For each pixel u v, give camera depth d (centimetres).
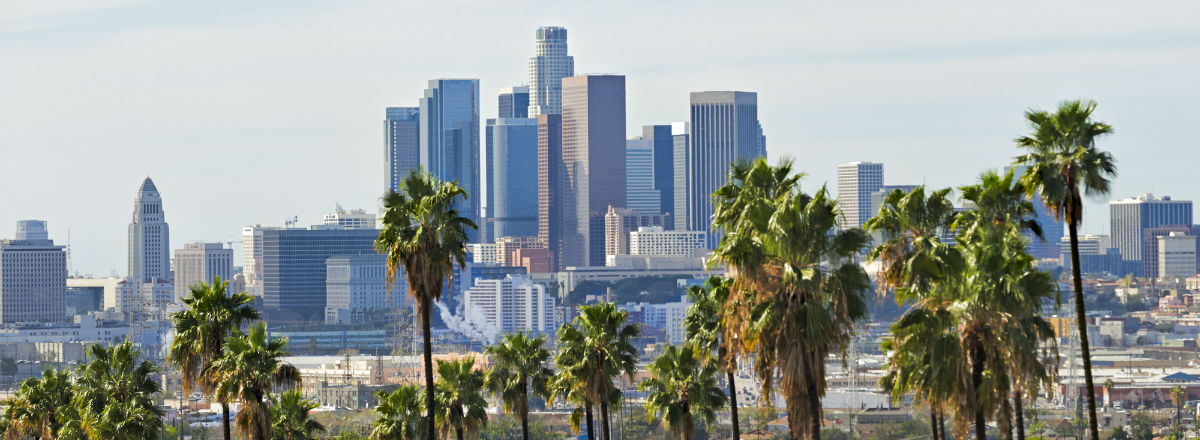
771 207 13762
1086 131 14338
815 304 13250
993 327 13700
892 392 15650
